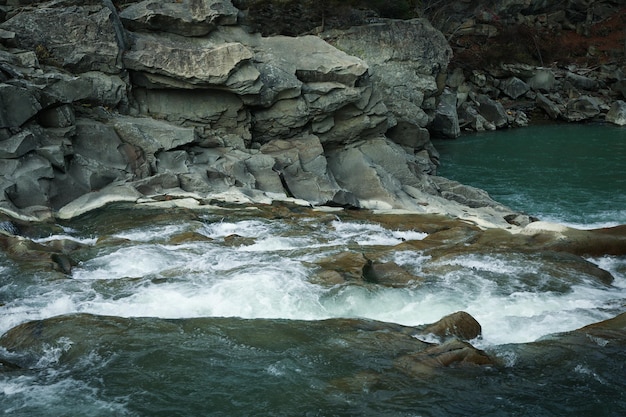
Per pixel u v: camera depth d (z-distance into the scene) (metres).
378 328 12.08
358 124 26.98
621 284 15.30
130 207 20.11
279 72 25.69
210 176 22.48
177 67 23.91
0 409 9.51
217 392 10.02
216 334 11.70
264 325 12.07
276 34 32.34
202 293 13.52
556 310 13.39
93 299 13.27
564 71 55.88
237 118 25.33
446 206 23.55
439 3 56.47
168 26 26.02
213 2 26.41
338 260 15.34
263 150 25.23
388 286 14.14
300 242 17.80
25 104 19.91
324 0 31.98
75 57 23.11
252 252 16.22
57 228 17.97
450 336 11.91
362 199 24.11
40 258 15.16
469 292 14.18
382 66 32.41
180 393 10.00
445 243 17.72
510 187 28.88
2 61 21.03
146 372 10.53
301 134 26.39
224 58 24.03
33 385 10.16
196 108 24.91
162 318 12.38
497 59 52.81
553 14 62.47
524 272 15.38
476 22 57.97
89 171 20.73
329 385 10.20
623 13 63.03
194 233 17.66
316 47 27.70
